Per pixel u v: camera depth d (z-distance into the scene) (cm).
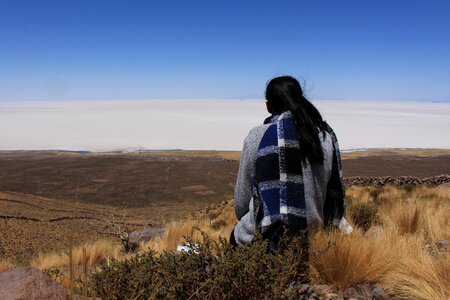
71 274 156
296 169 323
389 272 342
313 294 306
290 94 340
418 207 695
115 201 10400
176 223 1081
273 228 322
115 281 276
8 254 3612
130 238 1470
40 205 7569
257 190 335
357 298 313
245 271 258
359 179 3562
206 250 289
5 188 12625
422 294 302
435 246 459
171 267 276
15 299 237
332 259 333
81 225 2103
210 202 10181
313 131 331
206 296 254
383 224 651
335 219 369
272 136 329
